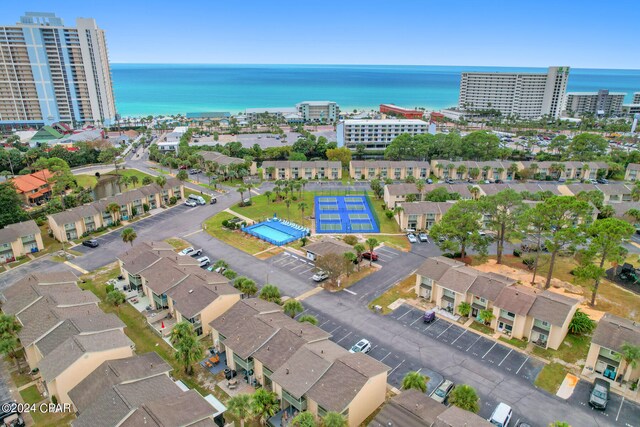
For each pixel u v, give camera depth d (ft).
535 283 282.97
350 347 219.61
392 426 151.02
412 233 377.50
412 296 272.31
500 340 227.40
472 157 653.30
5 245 325.83
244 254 338.54
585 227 264.52
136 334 234.38
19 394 190.90
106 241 367.25
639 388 189.88
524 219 277.44
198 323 228.84
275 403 174.09
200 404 161.99
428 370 200.54
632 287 278.05
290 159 634.43
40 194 466.29
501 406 173.78
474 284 248.11
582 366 206.39
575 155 636.07
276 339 198.59
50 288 245.04
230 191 523.70
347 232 388.16
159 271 268.82
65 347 188.75
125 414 152.46
